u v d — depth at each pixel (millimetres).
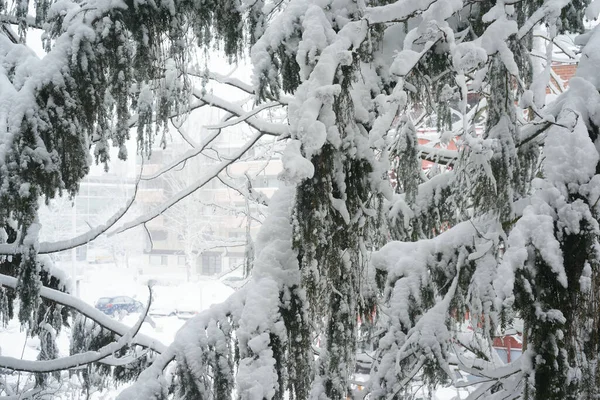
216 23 3996
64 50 3506
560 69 8266
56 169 3523
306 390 3418
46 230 24219
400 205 5000
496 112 3592
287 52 3479
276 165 17453
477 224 4074
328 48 3186
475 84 3586
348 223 3281
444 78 4332
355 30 3281
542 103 3371
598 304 3219
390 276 4270
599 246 3178
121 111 3697
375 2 3629
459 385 5023
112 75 3611
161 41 3766
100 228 4883
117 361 5188
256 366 3219
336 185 3291
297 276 3408
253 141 5672
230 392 3586
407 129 3947
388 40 3859
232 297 3818
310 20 3285
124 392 3545
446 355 3930
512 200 3625
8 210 3418
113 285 28062
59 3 3787
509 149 3551
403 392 4957
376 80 3711
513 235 3369
